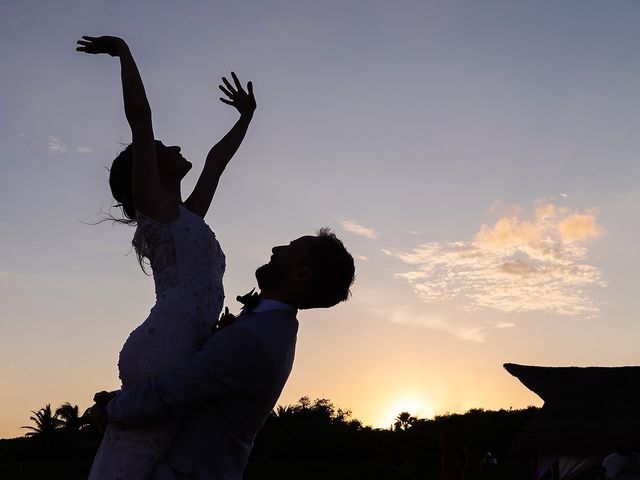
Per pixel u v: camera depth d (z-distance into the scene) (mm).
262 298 2619
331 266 2615
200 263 2551
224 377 2338
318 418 106750
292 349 2555
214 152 3387
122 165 2777
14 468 75562
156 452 2334
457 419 77062
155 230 2502
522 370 19562
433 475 68000
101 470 2324
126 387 2428
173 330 2422
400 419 100500
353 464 80250
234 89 3551
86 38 2600
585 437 17188
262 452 92250
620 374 18500
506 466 45500
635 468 11023
